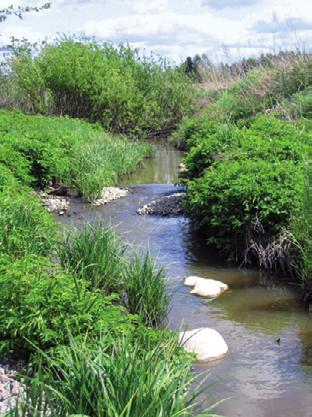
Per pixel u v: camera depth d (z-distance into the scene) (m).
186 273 9.69
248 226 10.08
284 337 7.30
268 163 11.05
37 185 15.98
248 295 8.71
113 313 6.34
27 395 4.55
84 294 6.41
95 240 8.40
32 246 8.03
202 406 5.70
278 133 13.83
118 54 34.44
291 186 10.12
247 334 7.40
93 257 8.19
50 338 5.79
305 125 15.62
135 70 33.59
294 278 9.30
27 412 4.52
